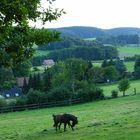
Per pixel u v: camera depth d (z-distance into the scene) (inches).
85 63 4643.2
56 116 1499.8
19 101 3240.7
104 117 1908.2
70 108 3051.2
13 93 5280.5
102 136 1178.6
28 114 2785.4
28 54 1083.3
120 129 1282.0
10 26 881.5
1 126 1994.3
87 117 2022.6
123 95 3826.3
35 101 3277.6
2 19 828.6
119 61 6904.5
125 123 1434.5
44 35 1050.1
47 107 3267.7
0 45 1028.5
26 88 4835.1
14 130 1753.2
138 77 5738.2
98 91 3572.8
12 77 5526.6
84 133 1306.6
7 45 1037.8
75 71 4463.6
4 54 1054.4
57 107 3253.0
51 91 3420.3
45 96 3339.1
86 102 3474.4
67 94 3427.7
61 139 1240.2
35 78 4707.2
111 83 5255.9
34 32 1046.4
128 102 3097.9
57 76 4392.2
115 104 3024.1
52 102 3307.1
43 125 1861.5
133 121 1471.5
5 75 5447.8
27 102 3260.3
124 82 3887.8
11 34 1029.2
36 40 1048.2
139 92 4188.0
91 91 3528.5
